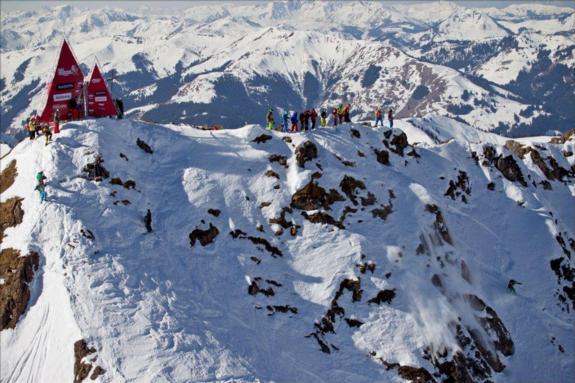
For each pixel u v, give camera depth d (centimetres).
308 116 6806
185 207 5753
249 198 5944
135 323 4625
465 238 6681
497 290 6353
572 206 8088
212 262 5431
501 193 7475
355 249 5678
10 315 4819
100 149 5869
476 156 7694
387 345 5131
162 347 4503
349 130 6769
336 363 4991
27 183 5678
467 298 5928
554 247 7038
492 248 6806
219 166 6150
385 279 5522
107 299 4744
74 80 6462
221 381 4397
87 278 4856
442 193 7000
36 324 4703
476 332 5694
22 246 5075
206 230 5612
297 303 5312
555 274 6844
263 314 5194
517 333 6056
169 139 6353
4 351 4653
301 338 5091
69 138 5944
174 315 4800
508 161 7719
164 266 5222
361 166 6450
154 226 5550
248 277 5381
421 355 5112
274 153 6347
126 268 5038
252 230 5728
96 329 4512
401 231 5956
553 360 5984
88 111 6525
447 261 6088
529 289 6575
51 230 5172
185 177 6003
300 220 5884
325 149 6444
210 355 4572
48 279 4897
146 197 5753
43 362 4494
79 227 5188
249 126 6538
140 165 6041
